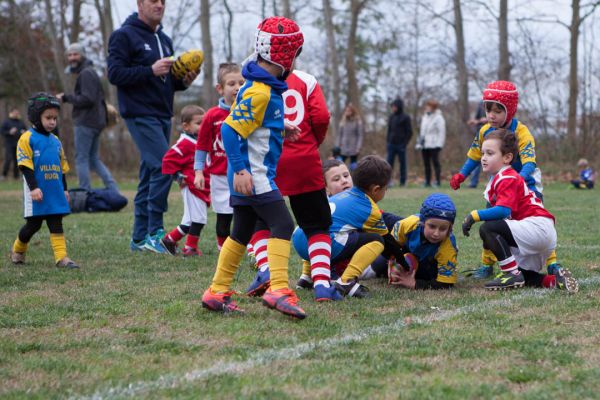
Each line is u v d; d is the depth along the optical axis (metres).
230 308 5.18
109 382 3.62
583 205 14.80
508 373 3.68
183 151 8.48
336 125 31.36
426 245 6.11
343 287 5.80
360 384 3.54
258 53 5.00
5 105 42.69
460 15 30.28
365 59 39.12
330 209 5.78
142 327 4.76
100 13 36.72
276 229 5.03
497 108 6.73
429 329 4.61
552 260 6.24
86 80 14.48
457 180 7.18
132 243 8.91
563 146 27.75
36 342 4.39
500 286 6.00
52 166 7.62
